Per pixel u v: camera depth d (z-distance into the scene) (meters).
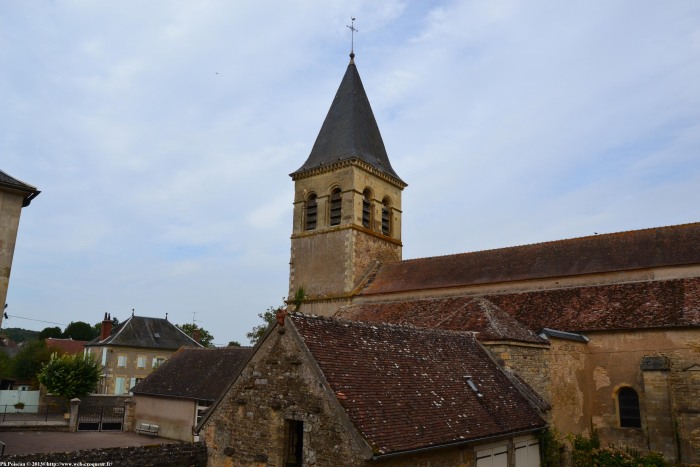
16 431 30.69
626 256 23.53
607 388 20.20
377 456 10.20
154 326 55.00
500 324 19.19
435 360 15.38
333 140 34.88
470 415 13.55
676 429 18.11
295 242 34.25
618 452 17.81
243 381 13.48
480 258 28.53
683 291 20.36
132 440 29.48
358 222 32.16
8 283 19.53
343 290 31.11
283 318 12.95
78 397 37.47
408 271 30.45
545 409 16.73
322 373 11.64
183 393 31.62
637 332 19.77
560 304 22.59
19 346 66.44
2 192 19.84
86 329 89.12
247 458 12.82
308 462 11.38
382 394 12.21
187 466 13.63
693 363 18.36
